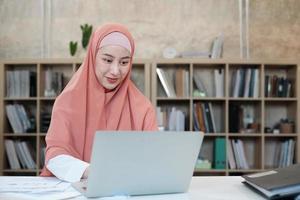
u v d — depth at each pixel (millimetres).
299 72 3498
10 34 3787
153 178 1022
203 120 3564
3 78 3494
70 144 1421
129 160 968
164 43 3789
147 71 3467
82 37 3682
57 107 1452
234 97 3545
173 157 1016
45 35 3789
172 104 3742
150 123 1542
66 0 3791
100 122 1505
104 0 3789
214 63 3516
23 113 3566
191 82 3521
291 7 3826
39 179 1223
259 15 3822
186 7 3818
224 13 3818
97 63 1484
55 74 3594
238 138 3740
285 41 3812
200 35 3801
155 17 3803
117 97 1552
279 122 3746
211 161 3682
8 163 3559
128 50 1503
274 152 3748
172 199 1013
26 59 3504
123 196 1017
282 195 993
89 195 980
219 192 1104
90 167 941
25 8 3793
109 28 1486
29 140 3676
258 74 3588
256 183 1088
